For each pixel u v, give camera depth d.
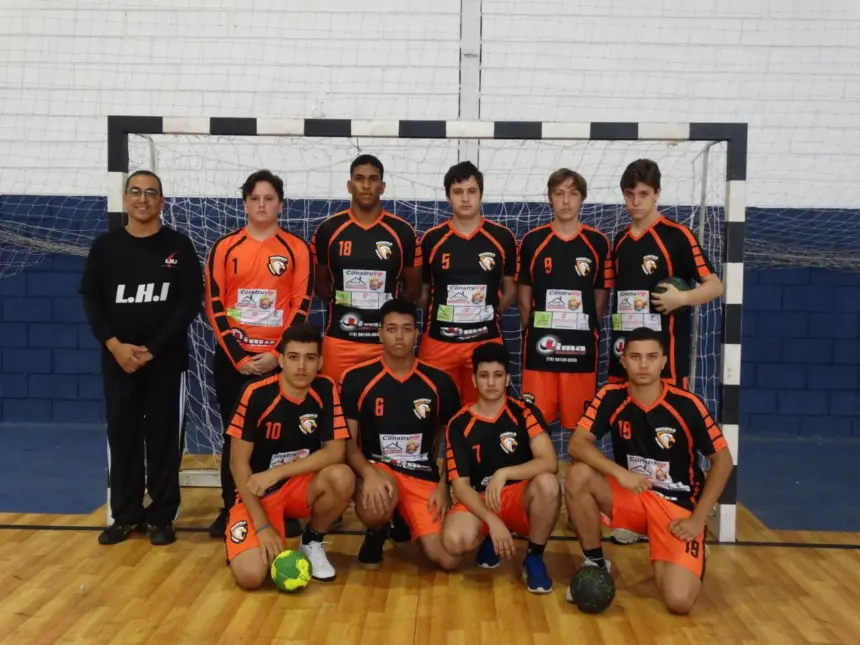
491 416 3.08
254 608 2.76
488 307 3.58
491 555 3.18
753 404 5.75
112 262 3.35
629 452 3.00
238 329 3.45
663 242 3.46
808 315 5.65
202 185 5.36
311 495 3.04
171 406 3.45
